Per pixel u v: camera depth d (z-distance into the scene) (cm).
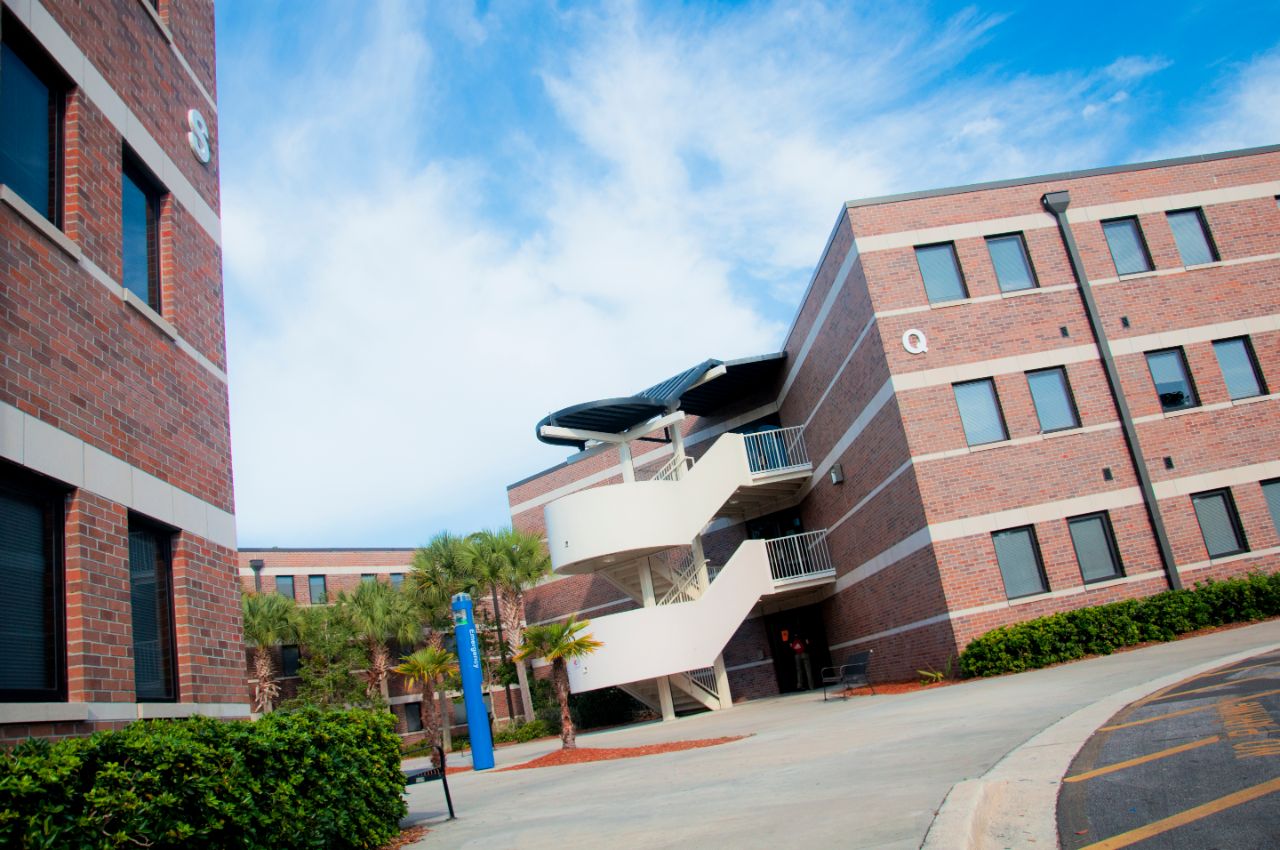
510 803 1062
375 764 819
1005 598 1770
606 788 1038
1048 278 1958
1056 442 1864
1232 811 476
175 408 901
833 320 2209
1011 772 664
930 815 541
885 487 2003
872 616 2195
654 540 2247
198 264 1015
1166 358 1947
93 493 729
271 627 3597
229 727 606
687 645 2222
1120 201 2022
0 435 627
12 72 736
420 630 3706
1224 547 1847
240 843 553
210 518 945
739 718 1914
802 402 2584
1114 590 1795
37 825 417
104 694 697
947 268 1961
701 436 3072
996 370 1892
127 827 461
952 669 1752
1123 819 497
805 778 815
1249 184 2061
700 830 630
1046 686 1276
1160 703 898
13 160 722
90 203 798
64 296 730
